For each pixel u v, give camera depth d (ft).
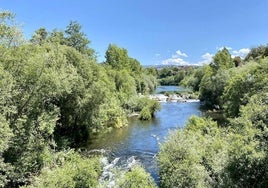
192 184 59.98
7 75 68.64
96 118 120.16
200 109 210.59
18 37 75.15
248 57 272.10
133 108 198.70
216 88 207.92
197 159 65.00
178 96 298.97
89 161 73.82
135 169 64.44
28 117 76.07
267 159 51.37
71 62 112.06
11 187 67.15
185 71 560.61
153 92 348.79
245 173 53.52
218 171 58.18
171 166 64.44
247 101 116.37
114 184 65.16
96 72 127.03
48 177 61.05
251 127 59.47
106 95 123.13
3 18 72.59
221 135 80.12
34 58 76.02
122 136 128.98
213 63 278.05
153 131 139.23
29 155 72.64
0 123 60.29
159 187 69.46
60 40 166.40
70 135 115.44
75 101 108.17
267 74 118.73
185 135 75.72
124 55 298.97
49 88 78.18
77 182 61.36
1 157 63.67
